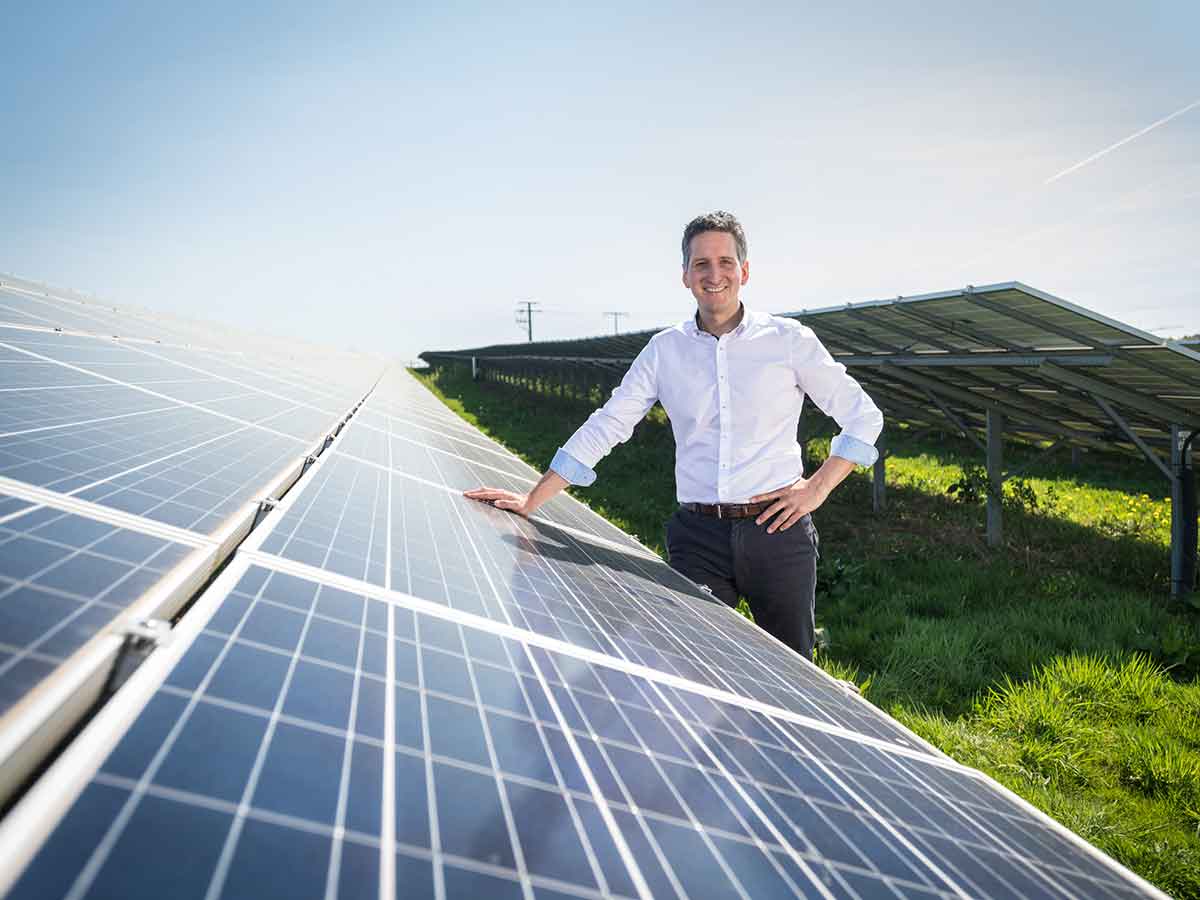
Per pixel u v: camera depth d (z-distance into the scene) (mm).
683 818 1131
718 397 3586
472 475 4547
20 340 3889
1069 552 9945
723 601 3713
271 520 1857
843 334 11664
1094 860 1663
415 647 1396
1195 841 3846
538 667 1555
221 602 1234
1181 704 5328
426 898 733
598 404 28688
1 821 654
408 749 1017
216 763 812
